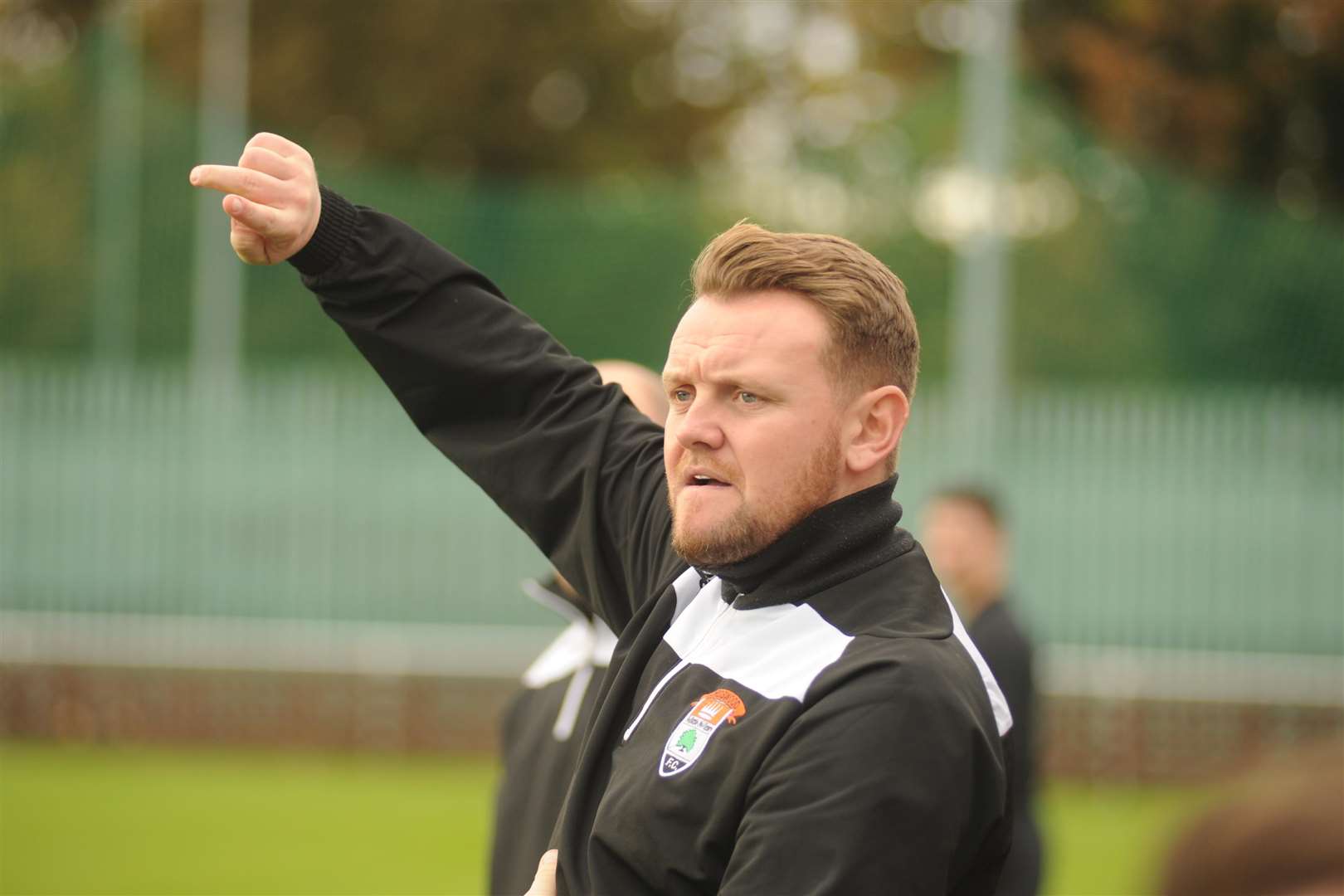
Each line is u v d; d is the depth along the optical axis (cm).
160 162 4159
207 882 2581
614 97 8012
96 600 3916
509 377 934
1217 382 4062
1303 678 3719
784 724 682
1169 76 5922
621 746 767
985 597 2012
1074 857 2927
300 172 898
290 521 3900
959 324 3903
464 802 3366
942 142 4444
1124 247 4119
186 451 3912
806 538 743
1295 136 6103
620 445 915
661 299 4116
